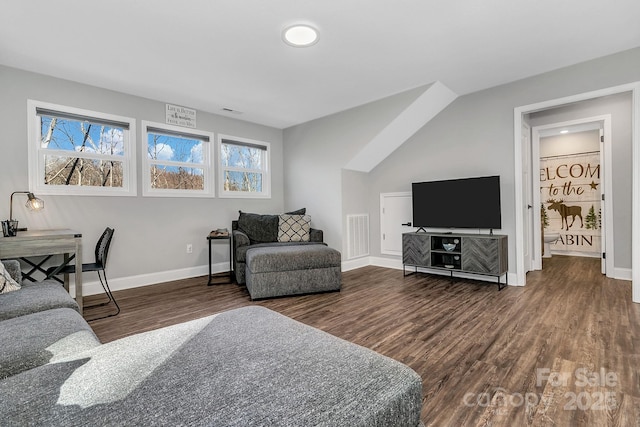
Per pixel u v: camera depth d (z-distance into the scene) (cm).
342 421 66
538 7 210
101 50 254
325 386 77
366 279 383
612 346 190
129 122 349
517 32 240
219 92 349
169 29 226
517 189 337
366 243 470
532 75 321
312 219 466
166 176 389
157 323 244
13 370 101
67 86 310
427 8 209
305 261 314
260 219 401
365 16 216
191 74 302
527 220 405
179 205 390
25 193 284
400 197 438
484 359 180
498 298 295
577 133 540
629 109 354
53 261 300
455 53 271
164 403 68
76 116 315
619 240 361
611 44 261
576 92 296
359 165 441
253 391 74
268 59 274
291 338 104
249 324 116
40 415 65
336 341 102
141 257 358
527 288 328
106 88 332
